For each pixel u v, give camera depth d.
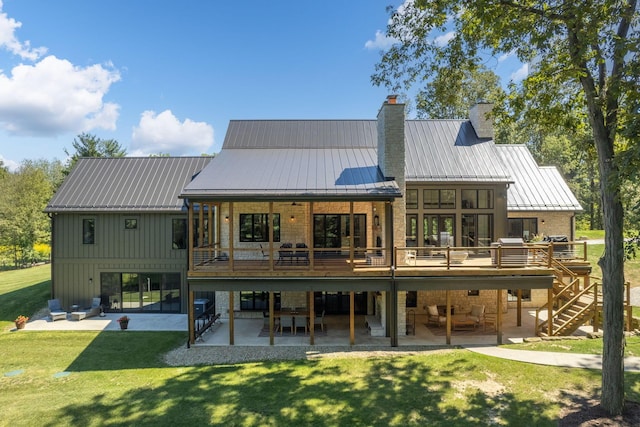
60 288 19.66
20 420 8.50
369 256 15.23
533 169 20.03
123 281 19.64
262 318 17.72
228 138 19.86
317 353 12.82
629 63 7.43
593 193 41.44
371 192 13.36
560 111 10.72
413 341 13.90
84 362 12.50
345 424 8.04
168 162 22.06
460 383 9.87
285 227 17.53
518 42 10.32
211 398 9.44
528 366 10.78
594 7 7.75
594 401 8.61
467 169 16.86
